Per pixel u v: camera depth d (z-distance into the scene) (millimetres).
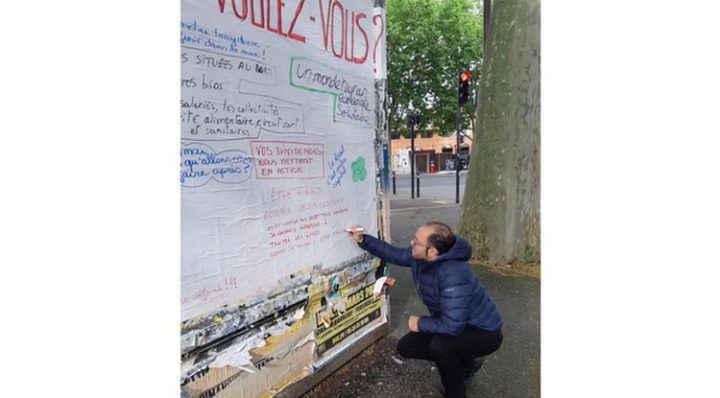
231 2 1828
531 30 5145
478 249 5492
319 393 2471
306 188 2324
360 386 2559
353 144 2730
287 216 2188
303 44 2252
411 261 2541
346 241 2672
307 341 2375
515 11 5191
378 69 2980
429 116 17094
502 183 5301
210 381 1791
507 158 5281
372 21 2898
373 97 2947
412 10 14867
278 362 2168
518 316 3662
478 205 5492
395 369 2748
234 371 1907
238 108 1881
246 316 1938
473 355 2355
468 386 2586
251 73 1944
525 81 5137
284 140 2154
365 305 2939
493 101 5340
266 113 2037
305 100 2291
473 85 15219
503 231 5305
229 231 1858
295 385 2279
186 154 1653
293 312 2258
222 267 1825
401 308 3826
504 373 2727
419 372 2715
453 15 14961
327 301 2527
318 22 2367
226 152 1833
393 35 14445
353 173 2736
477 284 2307
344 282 2648
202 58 1703
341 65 2578
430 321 2258
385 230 3127
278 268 2137
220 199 1812
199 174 1714
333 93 2516
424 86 15688
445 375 2330
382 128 3061
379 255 2707
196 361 1725
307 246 2334
